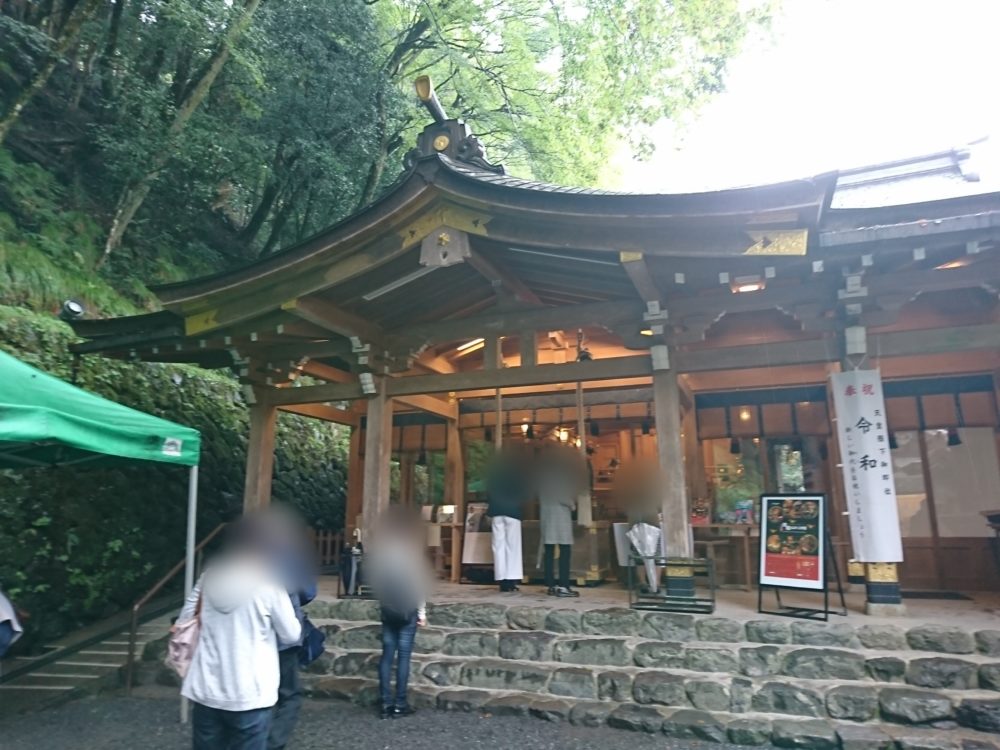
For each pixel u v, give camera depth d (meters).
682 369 6.21
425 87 6.30
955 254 5.23
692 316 6.22
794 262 5.30
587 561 7.52
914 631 4.69
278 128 12.69
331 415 9.30
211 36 10.52
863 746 3.95
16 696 5.48
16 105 8.75
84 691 5.62
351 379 9.21
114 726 4.88
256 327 6.77
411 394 7.29
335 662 5.62
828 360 5.78
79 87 11.88
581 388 8.12
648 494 6.86
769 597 6.33
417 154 6.46
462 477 9.05
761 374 8.00
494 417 9.09
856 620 5.05
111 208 11.34
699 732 4.30
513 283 6.73
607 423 9.06
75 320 7.35
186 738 4.63
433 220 5.86
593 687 4.89
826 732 4.10
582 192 5.79
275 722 3.77
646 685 4.74
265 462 7.62
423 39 15.72
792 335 7.87
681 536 5.81
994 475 6.91
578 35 13.78
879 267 5.45
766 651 4.82
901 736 3.96
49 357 7.54
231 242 14.90
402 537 5.02
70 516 7.23
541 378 6.69
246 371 7.51
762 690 4.52
